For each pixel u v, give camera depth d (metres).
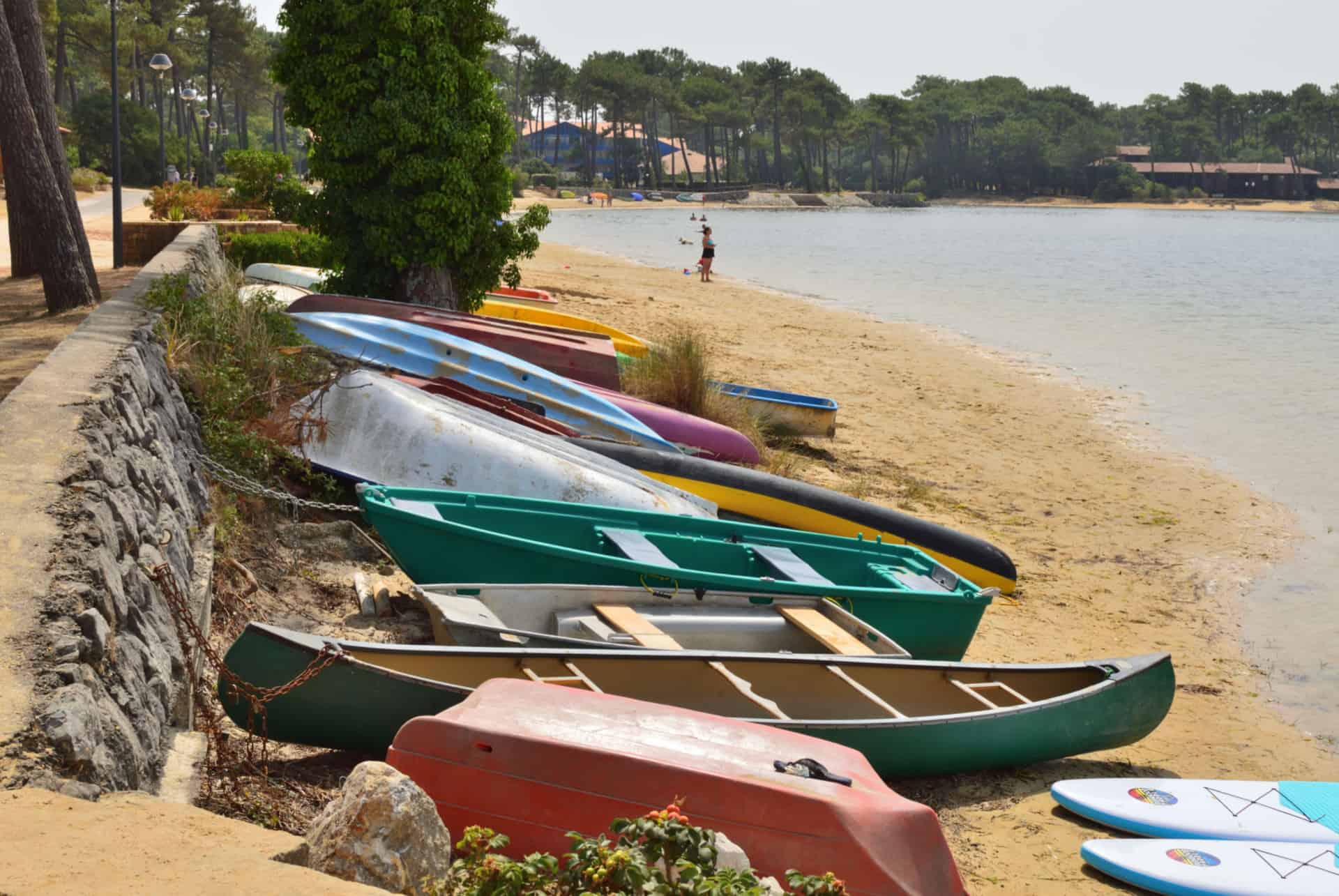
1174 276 52.66
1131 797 7.36
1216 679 10.09
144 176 70.81
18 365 10.49
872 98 181.25
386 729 6.14
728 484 12.46
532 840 5.02
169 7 91.56
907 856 4.89
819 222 117.38
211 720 5.43
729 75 189.75
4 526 5.05
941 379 23.92
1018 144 189.00
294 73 16.30
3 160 14.58
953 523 14.23
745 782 4.90
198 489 8.97
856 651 8.23
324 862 3.85
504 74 170.38
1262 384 24.55
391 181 16.08
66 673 4.00
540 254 51.69
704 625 8.57
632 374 16.70
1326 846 6.82
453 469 10.94
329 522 10.52
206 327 11.54
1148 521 14.95
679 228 93.75
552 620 8.44
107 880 2.95
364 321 13.45
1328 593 12.51
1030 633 10.94
